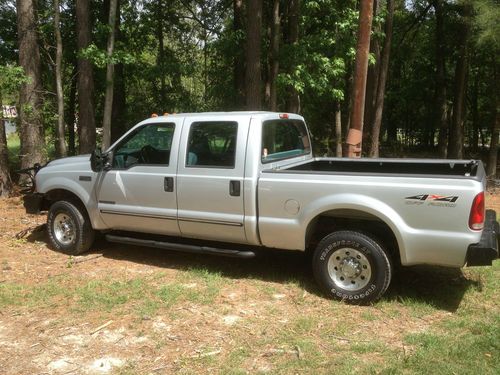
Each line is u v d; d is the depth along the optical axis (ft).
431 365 12.37
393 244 16.87
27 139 39.24
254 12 38.88
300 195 16.99
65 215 22.67
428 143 96.58
